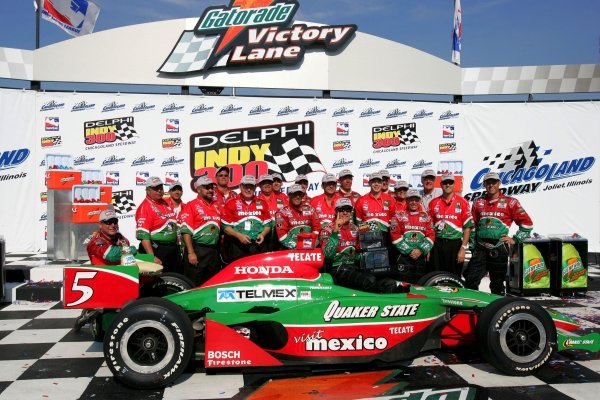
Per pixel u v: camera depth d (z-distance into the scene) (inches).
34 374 155.3
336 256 194.2
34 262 310.8
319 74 392.5
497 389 143.7
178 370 142.6
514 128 414.3
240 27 383.9
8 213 370.3
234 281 165.8
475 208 231.5
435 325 163.0
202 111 386.3
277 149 393.7
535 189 417.4
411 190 223.3
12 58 368.8
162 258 217.9
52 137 374.6
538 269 271.1
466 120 410.9
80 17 429.1
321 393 135.3
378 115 401.7
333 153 397.7
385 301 159.6
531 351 155.0
